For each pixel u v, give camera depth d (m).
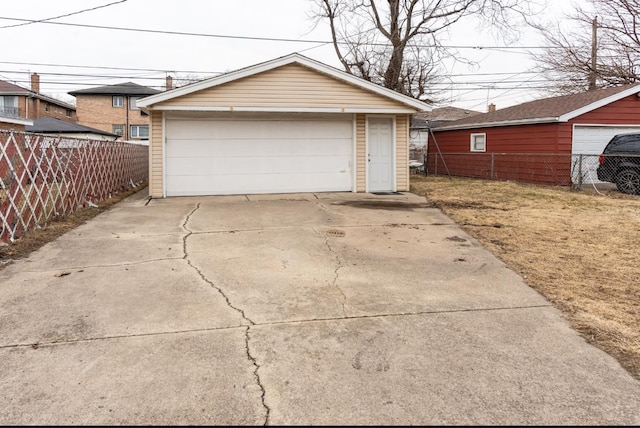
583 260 5.06
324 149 11.27
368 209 8.51
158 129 10.35
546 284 4.26
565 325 3.33
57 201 7.20
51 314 3.47
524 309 3.65
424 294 4.00
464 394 2.42
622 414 2.25
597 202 9.20
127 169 13.05
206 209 8.48
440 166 19.05
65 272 4.50
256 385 2.50
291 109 10.41
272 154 10.99
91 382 2.51
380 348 2.95
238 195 10.73
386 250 5.52
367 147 11.47
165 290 4.03
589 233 6.39
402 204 9.18
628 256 5.21
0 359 2.76
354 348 2.95
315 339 3.08
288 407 2.29
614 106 13.02
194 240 5.95
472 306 3.72
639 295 3.97
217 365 2.71
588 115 12.85
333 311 3.58
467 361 2.79
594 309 3.63
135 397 2.37
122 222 7.18
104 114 36.81
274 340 3.05
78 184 8.22
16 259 4.95
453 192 11.09
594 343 3.04
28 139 6.16
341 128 11.33
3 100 33.03
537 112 14.25
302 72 10.44
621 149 11.06
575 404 2.34
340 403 2.33
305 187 11.23
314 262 4.98
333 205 9.03
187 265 4.80
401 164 11.67
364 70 21.62
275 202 9.46
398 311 3.60
